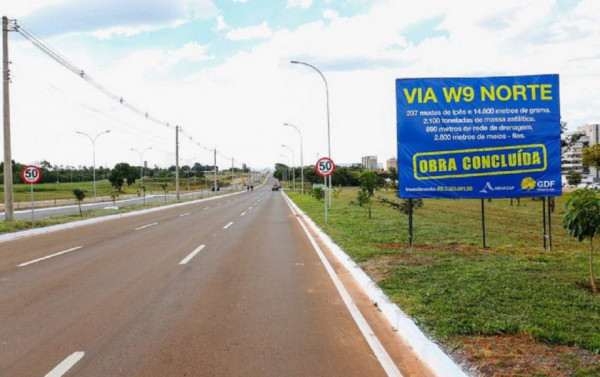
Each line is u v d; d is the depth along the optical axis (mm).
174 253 11664
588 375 3920
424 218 21891
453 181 11047
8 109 19547
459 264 9039
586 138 134500
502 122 10938
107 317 5992
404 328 5250
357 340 5121
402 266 8922
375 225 17266
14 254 11609
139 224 20719
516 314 5629
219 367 4371
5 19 19406
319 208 29391
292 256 11180
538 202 41500
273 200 50719
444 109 11016
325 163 19547
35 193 74375
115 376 4164
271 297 7074
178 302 6766
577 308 5906
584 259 9734
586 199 7168
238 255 11336
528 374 3957
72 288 7680
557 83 10836
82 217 23953
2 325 5656
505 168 10953
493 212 30172
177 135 53625
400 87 11086
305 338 5184
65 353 4719
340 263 10156
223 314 6141
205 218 24297
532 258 9812
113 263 10148
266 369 4324
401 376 4168
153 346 4926
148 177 163875
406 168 11102
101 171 153000
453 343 4703
